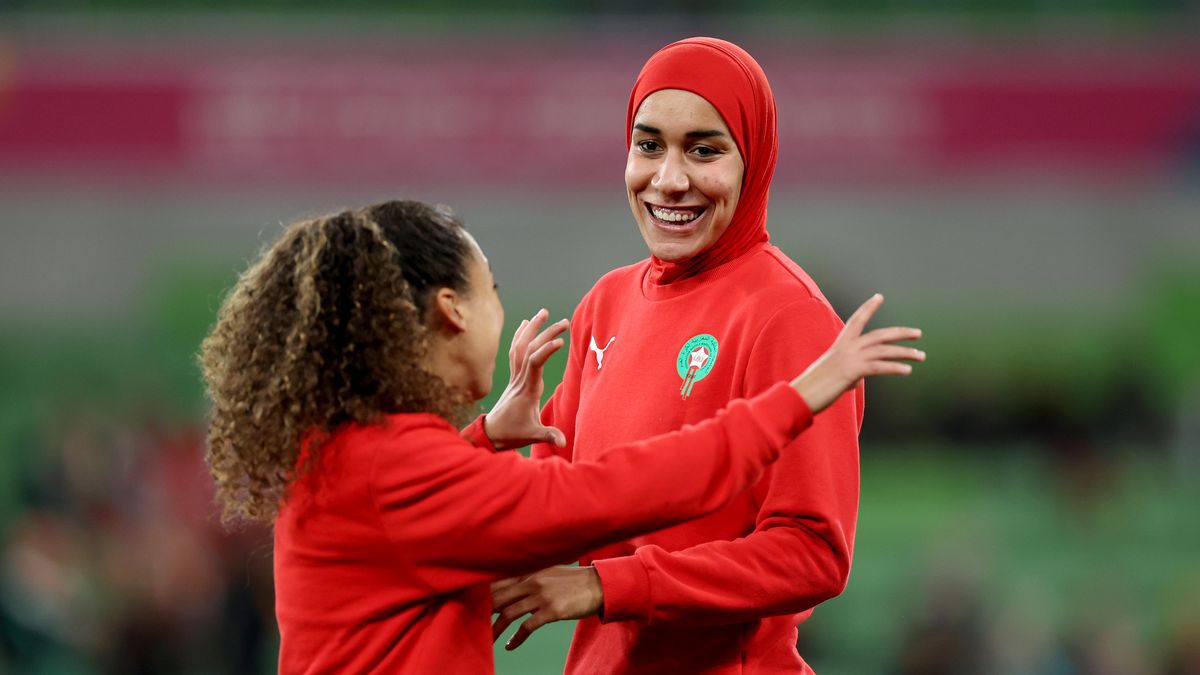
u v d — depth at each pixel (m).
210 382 8.88
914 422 49.38
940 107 50.03
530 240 52.12
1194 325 52.50
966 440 49.03
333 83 48.09
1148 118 50.91
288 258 8.62
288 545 8.51
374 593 8.25
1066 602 33.97
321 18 53.97
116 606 28.14
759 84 9.45
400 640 8.26
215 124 48.03
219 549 28.00
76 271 50.56
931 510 43.44
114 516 33.25
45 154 47.97
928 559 33.56
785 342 8.86
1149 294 53.31
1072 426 44.47
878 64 49.97
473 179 48.59
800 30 52.88
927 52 50.06
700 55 9.26
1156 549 40.59
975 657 25.97
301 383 8.23
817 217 53.31
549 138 48.72
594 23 51.53
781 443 8.12
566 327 8.99
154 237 51.12
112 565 29.64
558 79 48.69
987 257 53.53
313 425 8.26
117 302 50.53
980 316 53.00
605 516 7.96
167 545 28.53
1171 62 50.81
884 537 40.47
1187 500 45.22
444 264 8.55
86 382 46.78
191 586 27.83
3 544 29.97
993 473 47.19
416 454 8.09
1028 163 50.38
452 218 8.84
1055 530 41.94
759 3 55.28
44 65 47.91
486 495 7.99
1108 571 37.69
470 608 8.44
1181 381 51.28
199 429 39.44
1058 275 53.44
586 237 52.50
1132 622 30.34
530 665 29.58
